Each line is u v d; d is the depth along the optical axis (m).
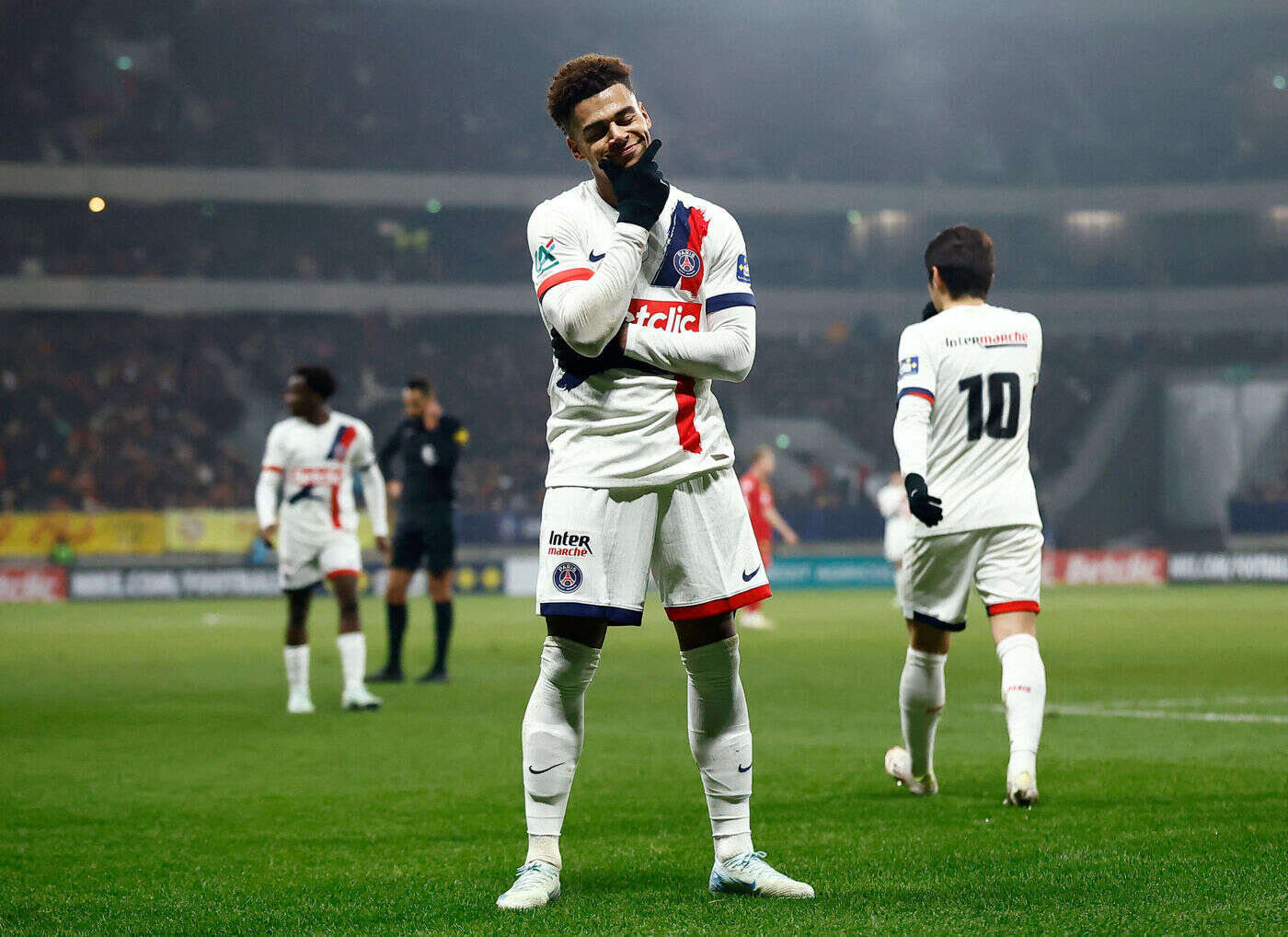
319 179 111.06
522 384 114.69
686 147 124.50
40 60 112.81
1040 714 14.98
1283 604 71.50
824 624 56.84
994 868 11.76
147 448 103.50
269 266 113.75
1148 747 20.36
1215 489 117.81
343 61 120.62
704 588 10.78
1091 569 98.12
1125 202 120.44
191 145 114.06
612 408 10.57
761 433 116.50
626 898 10.83
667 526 10.78
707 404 10.90
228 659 41.31
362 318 116.19
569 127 10.56
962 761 19.20
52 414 104.38
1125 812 14.72
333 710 27.36
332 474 27.03
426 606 75.31
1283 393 115.44
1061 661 38.06
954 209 120.94
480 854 13.09
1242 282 123.38
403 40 121.88
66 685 33.28
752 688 31.08
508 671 36.53
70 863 12.88
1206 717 24.62
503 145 121.69
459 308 113.69
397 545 33.47
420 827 14.68
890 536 76.38
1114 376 119.62
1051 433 118.00
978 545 15.31
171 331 112.62
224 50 118.19
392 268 115.81
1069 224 125.25
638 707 27.47
